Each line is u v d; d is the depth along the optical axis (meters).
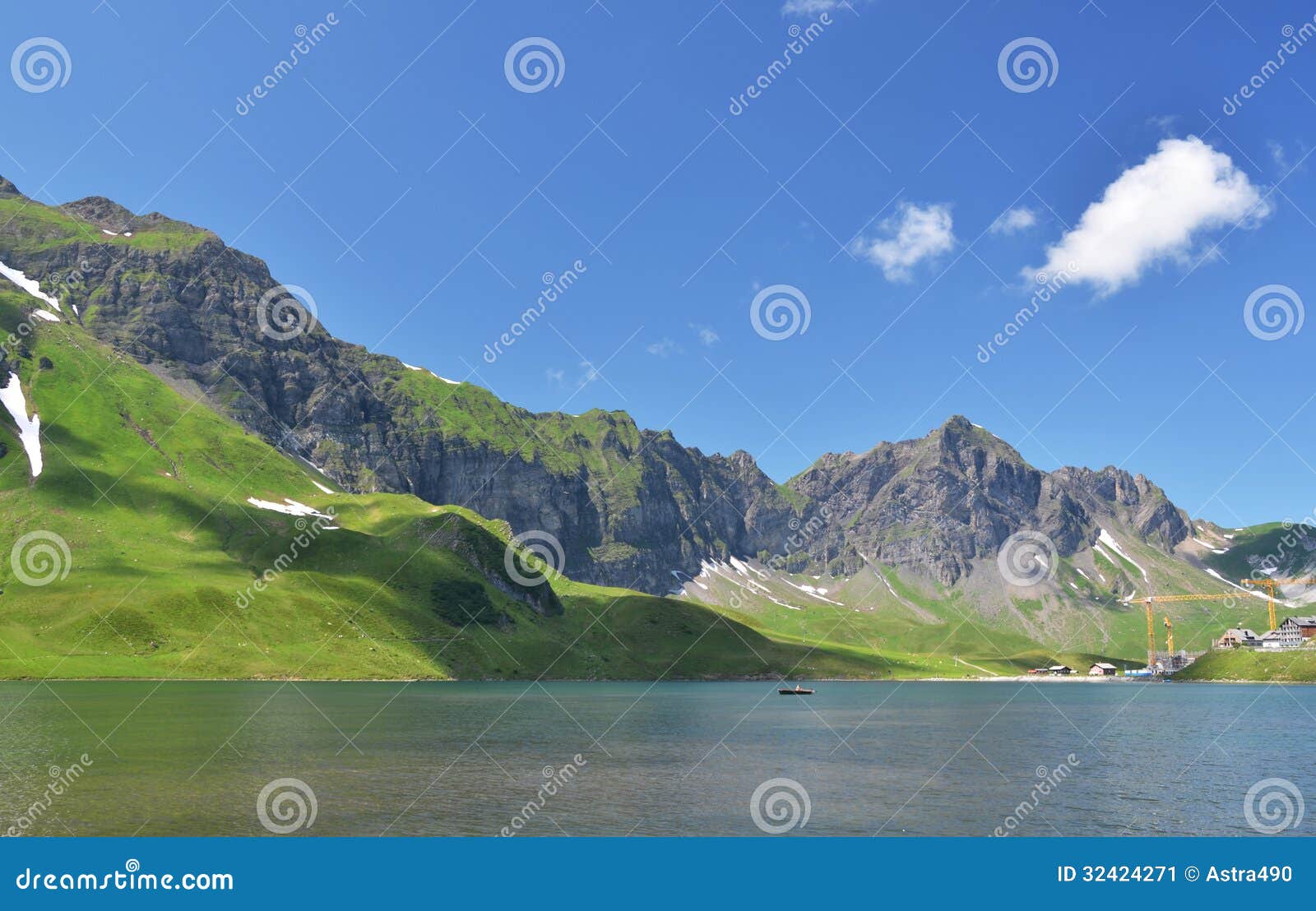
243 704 167.75
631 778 86.00
